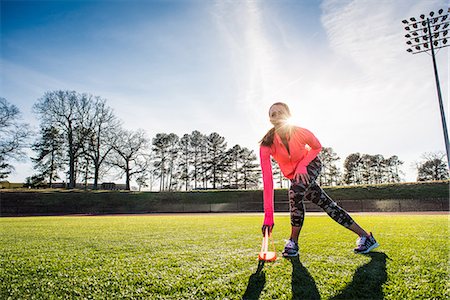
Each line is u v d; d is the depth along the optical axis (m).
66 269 2.48
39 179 45.34
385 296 1.67
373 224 6.78
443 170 55.66
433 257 2.57
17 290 1.94
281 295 1.71
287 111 2.93
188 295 1.78
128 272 2.33
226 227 6.95
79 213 32.16
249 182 60.88
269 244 3.74
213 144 61.03
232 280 2.02
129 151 42.31
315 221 8.80
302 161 2.83
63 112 38.81
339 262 2.46
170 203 34.81
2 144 34.16
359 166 66.31
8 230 6.88
